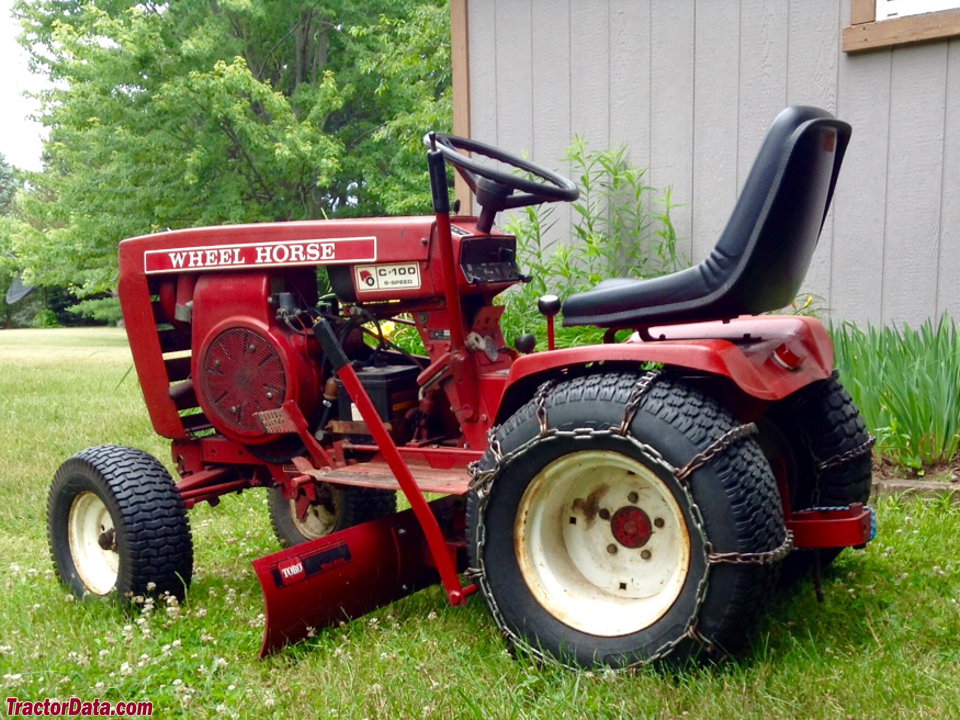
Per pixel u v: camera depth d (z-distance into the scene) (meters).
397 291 3.01
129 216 18.42
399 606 3.04
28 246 20.31
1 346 18.91
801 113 2.30
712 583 2.26
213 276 3.38
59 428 6.82
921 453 4.00
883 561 3.12
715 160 5.61
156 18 17.92
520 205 2.97
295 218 19.41
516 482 2.52
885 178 5.07
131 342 3.63
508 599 2.55
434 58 13.55
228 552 3.90
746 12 5.40
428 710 2.22
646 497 2.47
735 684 2.23
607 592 2.53
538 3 6.09
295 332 3.26
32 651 2.75
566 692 2.27
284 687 2.44
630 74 5.82
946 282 4.94
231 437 3.40
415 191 18.09
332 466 3.17
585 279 5.79
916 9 4.86
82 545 3.48
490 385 2.93
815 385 2.93
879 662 2.36
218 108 16.95
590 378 2.48
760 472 2.29
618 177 5.65
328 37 21.03
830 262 5.27
